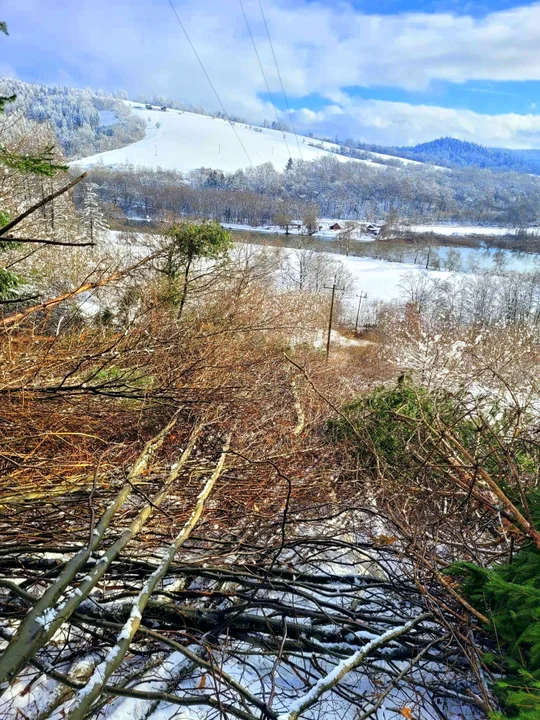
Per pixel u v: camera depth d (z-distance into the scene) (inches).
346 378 418.0
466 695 81.1
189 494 127.0
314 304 734.5
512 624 78.6
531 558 89.3
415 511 139.7
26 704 75.3
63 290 397.7
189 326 262.2
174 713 77.3
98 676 53.8
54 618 56.2
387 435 185.6
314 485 156.0
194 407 171.0
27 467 109.5
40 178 391.9
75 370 132.5
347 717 80.2
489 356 329.1
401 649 88.0
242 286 395.5
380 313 1331.2
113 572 99.0
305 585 99.1
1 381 126.7
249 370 247.8
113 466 131.3
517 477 114.9
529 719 56.7
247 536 124.4
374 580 107.4
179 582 104.8
